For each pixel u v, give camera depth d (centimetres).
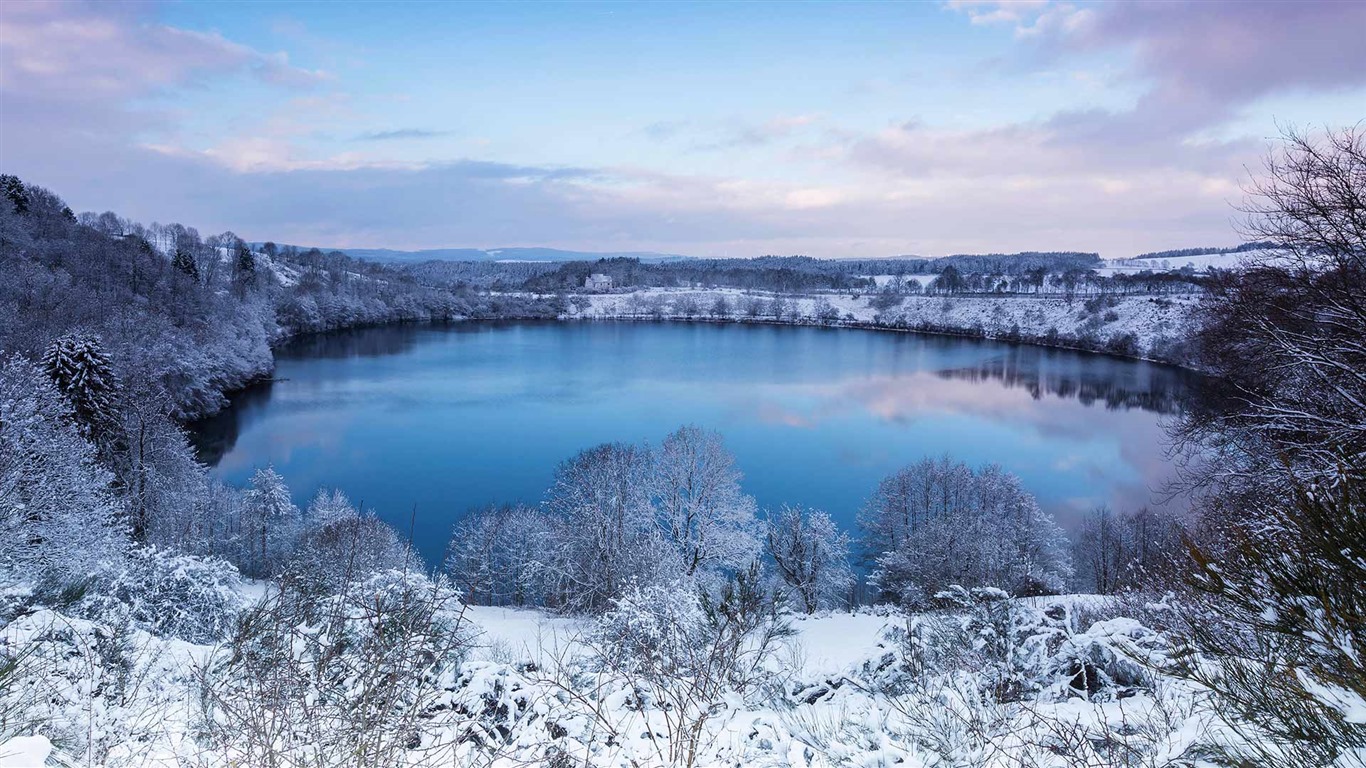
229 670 492
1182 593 658
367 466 5484
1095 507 4578
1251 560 441
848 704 693
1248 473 1044
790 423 7062
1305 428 959
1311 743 374
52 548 1827
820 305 19600
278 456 5634
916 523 4241
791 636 1131
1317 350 981
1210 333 1304
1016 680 677
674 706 608
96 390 2936
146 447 3109
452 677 625
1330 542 402
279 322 12094
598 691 635
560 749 509
